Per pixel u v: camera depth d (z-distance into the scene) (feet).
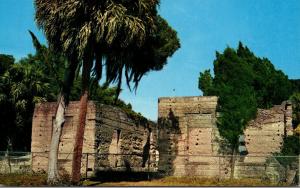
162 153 127.13
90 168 120.67
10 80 170.19
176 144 126.62
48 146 130.21
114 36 86.28
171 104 129.18
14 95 167.63
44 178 101.09
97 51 93.71
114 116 134.51
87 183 93.20
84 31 86.07
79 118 89.71
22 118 170.71
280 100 153.99
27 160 131.34
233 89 127.13
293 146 121.39
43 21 90.33
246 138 123.54
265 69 155.02
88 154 113.19
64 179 91.81
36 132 132.67
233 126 123.34
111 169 128.36
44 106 132.98
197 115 126.21
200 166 122.72
